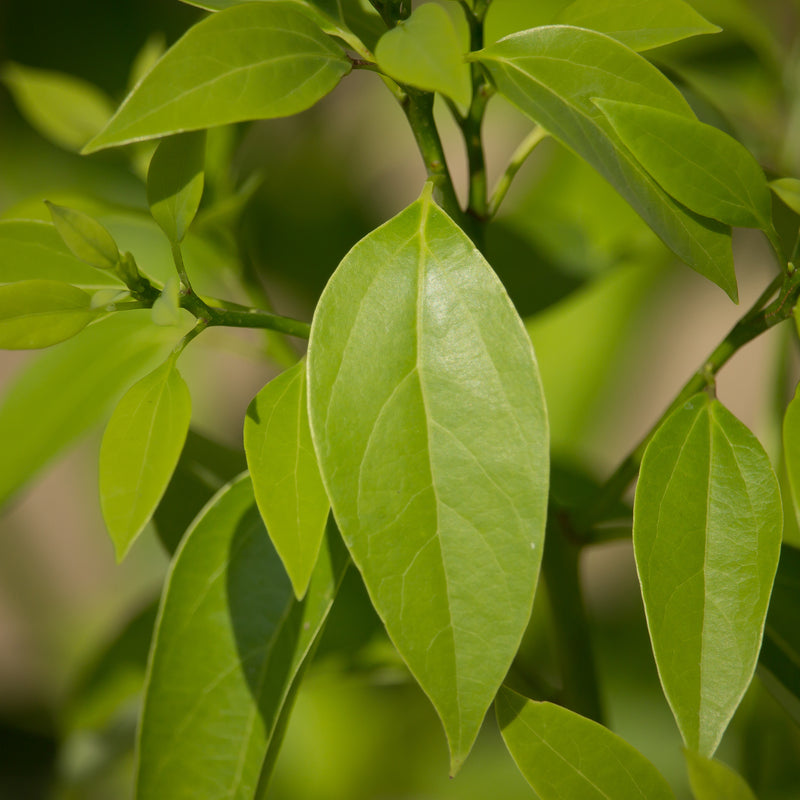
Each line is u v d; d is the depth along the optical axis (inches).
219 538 20.0
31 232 19.5
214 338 23.0
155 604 23.3
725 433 18.9
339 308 18.3
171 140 18.8
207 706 19.6
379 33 20.7
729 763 26.0
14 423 22.5
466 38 22.7
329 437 18.1
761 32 24.5
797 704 20.7
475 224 20.4
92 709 23.3
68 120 22.2
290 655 19.7
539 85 18.8
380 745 31.7
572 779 19.0
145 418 18.6
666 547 18.5
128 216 21.5
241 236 22.7
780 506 18.6
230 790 19.5
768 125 24.2
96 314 18.8
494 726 33.8
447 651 18.0
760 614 18.3
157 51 22.5
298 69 18.4
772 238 18.9
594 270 23.4
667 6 19.3
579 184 24.9
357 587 22.4
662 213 18.7
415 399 18.2
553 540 21.2
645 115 18.6
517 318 18.2
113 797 28.5
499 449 18.1
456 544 18.1
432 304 18.4
